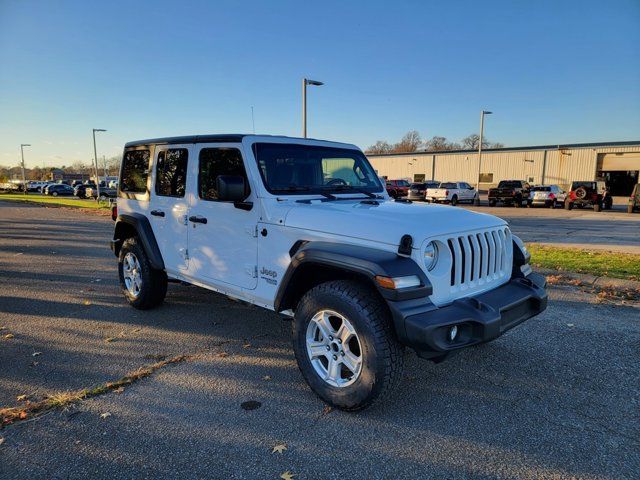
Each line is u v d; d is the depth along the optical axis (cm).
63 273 783
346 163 466
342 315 317
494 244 364
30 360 414
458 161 5216
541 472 266
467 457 280
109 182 5269
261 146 400
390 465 272
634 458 279
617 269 808
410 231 305
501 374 394
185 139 456
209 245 435
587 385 375
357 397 312
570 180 4488
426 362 418
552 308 582
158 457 276
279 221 366
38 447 285
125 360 416
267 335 481
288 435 301
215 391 360
